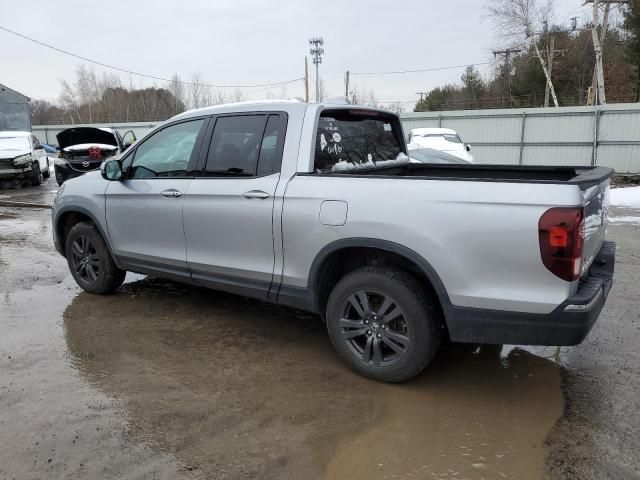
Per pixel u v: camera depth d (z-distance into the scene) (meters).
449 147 13.41
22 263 6.71
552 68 40.59
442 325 3.41
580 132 18.73
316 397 3.37
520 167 4.61
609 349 4.09
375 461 2.73
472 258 3.06
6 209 11.77
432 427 3.04
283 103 3.96
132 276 6.10
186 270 4.46
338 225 3.45
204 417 3.11
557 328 2.95
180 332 4.42
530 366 3.83
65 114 54.22
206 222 4.17
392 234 3.26
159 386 3.49
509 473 2.64
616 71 37.31
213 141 4.22
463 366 3.83
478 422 3.10
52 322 4.62
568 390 3.48
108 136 14.77
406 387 3.51
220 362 3.86
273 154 3.88
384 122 4.83
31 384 3.50
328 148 3.99
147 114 50.47
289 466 2.68
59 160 14.13
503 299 3.02
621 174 17.98
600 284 3.13
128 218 4.77
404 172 5.02
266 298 3.99
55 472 2.62
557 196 2.85
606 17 29.80
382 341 3.50
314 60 36.53
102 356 3.94
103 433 2.94
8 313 4.84
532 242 2.90
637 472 2.65
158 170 4.59
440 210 3.12
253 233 3.90
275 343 4.21
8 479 2.56
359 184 3.42
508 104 46.25
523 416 3.17
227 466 2.67
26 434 2.93
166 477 2.59
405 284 3.33
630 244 7.66
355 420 3.11
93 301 5.20
